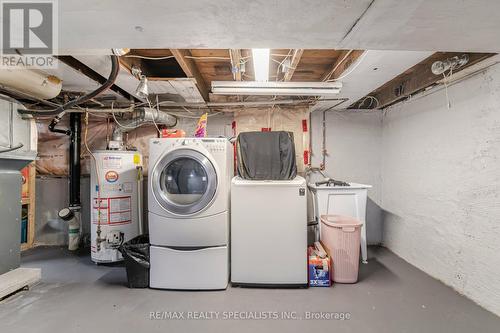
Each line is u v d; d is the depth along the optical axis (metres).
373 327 1.81
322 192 3.05
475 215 2.11
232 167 2.93
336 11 1.17
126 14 1.19
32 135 2.48
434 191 2.60
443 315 1.93
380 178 3.69
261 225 2.43
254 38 1.44
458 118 2.29
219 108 3.58
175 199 2.55
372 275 2.65
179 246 2.39
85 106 3.35
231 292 2.34
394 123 3.35
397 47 1.54
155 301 2.18
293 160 2.64
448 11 1.15
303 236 2.42
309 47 1.55
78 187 3.47
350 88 2.70
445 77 2.24
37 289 2.39
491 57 1.86
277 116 3.61
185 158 2.43
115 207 3.02
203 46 1.54
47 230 3.70
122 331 1.79
